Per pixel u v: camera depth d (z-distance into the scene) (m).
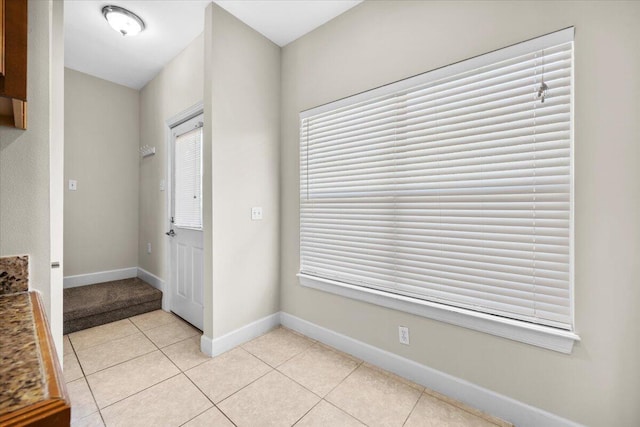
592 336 1.24
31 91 0.90
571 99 1.27
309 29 2.26
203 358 2.01
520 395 1.40
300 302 2.39
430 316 1.67
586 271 1.25
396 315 1.83
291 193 2.44
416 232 1.74
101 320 2.57
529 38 1.35
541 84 1.33
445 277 1.64
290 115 2.44
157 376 1.79
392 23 1.81
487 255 1.50
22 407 0.38
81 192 3.14
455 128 1.58
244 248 2.23
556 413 1.31
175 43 2.55
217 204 2.04
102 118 3.27
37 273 0.92
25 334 0.60
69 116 3.05
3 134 0.86
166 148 2.95
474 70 1.52
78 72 3.09
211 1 1.98
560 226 1.30
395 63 1.80
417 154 1.73
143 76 3.20
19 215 0.89
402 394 1.64
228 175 2.10
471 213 1.54
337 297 2.13
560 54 1.29
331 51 2.14
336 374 1.83
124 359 1.99
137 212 3.54
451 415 1.48
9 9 0.63
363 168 1.98
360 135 1.99
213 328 2.03
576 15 1.25
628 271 1.17
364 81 1.95
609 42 1.19
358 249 2.02
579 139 1.25
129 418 1.44
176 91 2.78
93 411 1.48
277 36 2.35
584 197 1.25
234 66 2.12
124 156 3.45
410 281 1.77
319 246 2.25
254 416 1.47
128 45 2.59
